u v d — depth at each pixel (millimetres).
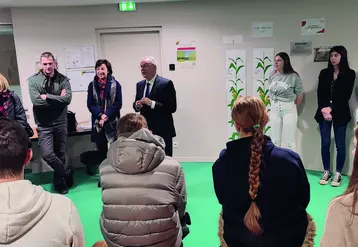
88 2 4562
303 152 4738
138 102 3719
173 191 1854
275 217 1577
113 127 4215
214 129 5141
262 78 4832
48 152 4156
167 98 3738
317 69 4508
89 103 4266
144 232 1807
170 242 1893
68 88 4141
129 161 1794
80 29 4918
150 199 1789
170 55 5016
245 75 4887
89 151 4953
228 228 1681
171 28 4934
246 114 1631
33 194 1023
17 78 5035
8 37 4914
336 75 4094
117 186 1815
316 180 4328
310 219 1708
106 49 5102
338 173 4168
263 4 4645
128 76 5176
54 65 4082
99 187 4387
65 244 1040
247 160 1608
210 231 3166
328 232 1138
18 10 4738
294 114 4398
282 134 4559
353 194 1084
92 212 3668
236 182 1624
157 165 1845
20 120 3865
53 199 1091
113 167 1837
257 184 1555
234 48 4852
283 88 4340
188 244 2957
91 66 5016
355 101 4238
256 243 1599
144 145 1817
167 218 1828
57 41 4898
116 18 4922
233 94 4973
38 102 3988
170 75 5078
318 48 4473
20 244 964
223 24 4816
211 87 5027
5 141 1049
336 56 4008
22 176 1107
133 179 1809
